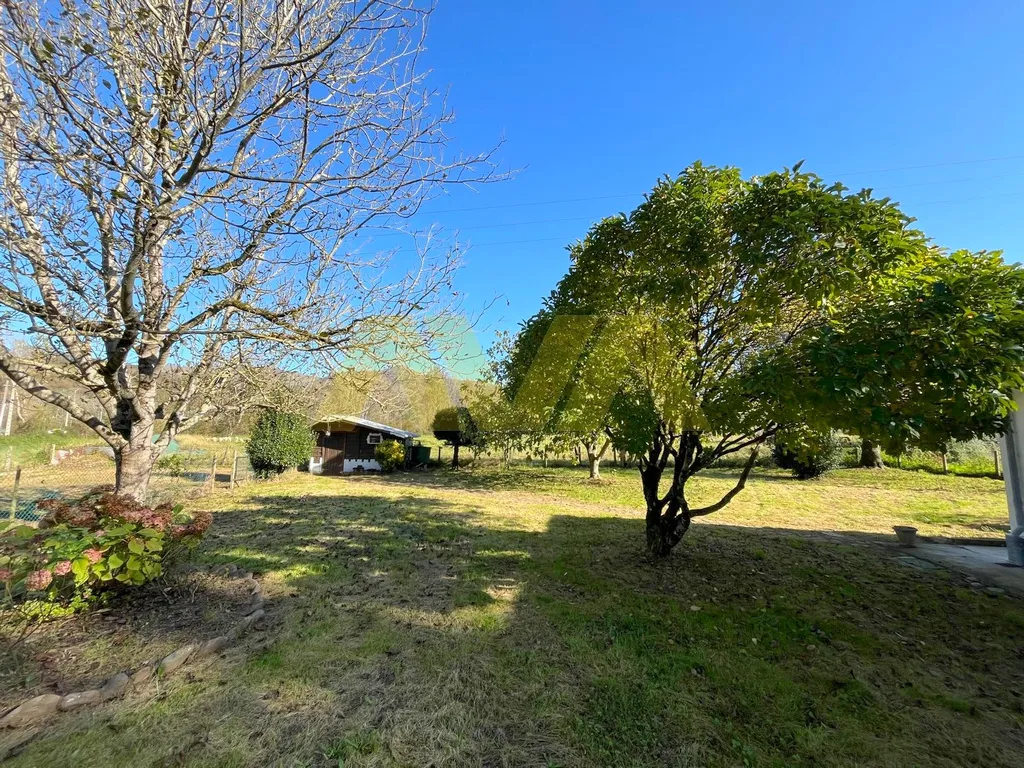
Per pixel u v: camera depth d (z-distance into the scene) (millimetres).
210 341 4230
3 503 8461
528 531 6875
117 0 2443
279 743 2182
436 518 7688
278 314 3455
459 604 3926
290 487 11516
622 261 4816
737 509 9211
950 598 4391
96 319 2957
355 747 2172
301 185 3189
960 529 7598
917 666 3125
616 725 2416
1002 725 2514
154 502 7598
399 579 4543
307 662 2883
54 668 2676
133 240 2828
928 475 13445
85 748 2090
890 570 5285
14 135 2418
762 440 4520
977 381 2863
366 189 3221
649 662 3049
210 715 2350
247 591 3934
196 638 3064
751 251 3707
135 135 2600
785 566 5320
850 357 3031
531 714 2479
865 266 3482
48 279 3010
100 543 3092
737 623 3711
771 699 2699
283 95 2992
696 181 4262
